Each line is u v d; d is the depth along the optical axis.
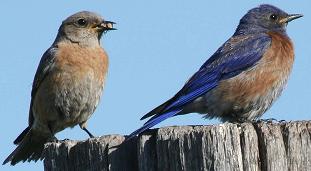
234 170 7.75
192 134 7.84
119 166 8.50
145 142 8.22
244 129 7.96
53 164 8.95
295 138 8.08
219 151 7.75
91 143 8.66
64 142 8.94
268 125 8.17
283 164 8.00
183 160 7.84
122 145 8.55
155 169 8.12
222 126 7.86
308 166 8.02
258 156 7.97
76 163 8.79
